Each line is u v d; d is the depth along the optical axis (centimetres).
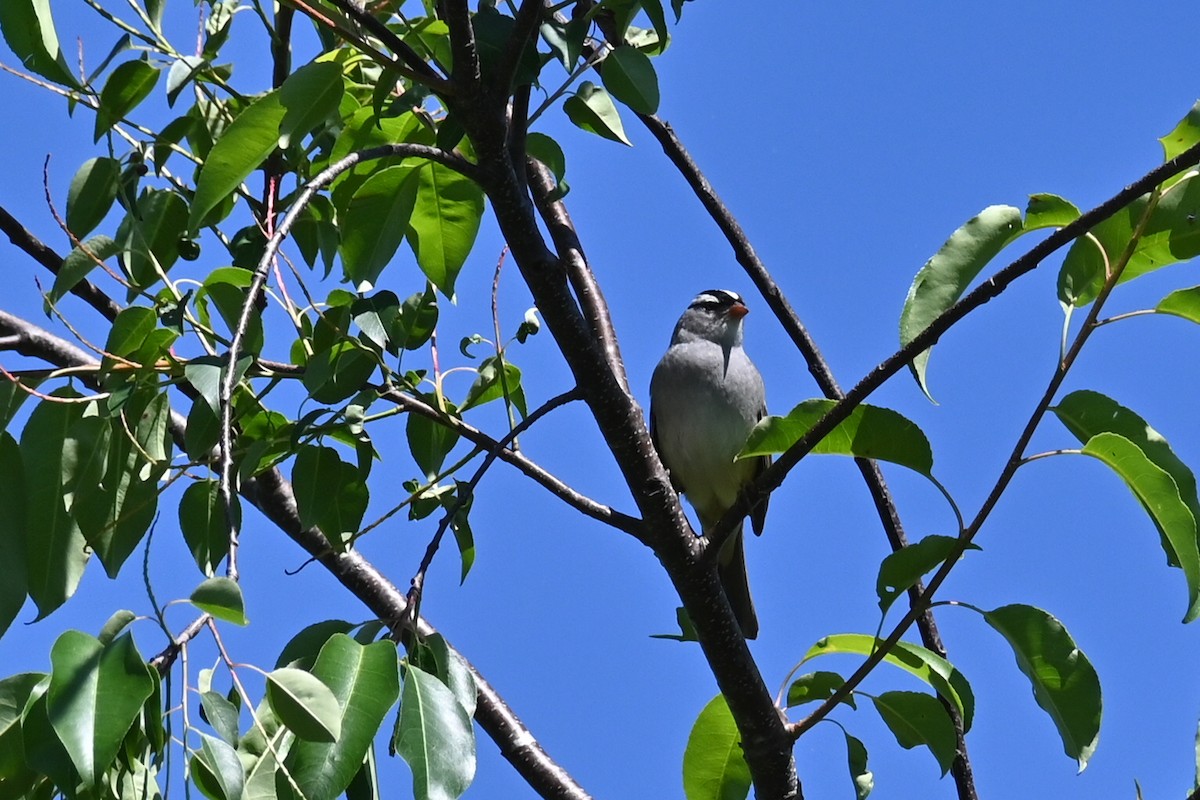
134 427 641
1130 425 612
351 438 701
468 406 722
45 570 627
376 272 675
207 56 659
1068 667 620
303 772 465
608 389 701
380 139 706
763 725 721
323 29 693
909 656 680
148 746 482
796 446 642
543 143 692
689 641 749
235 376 564
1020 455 598
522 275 683
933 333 594
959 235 616
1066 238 563
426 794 488
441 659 543
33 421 628
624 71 637
